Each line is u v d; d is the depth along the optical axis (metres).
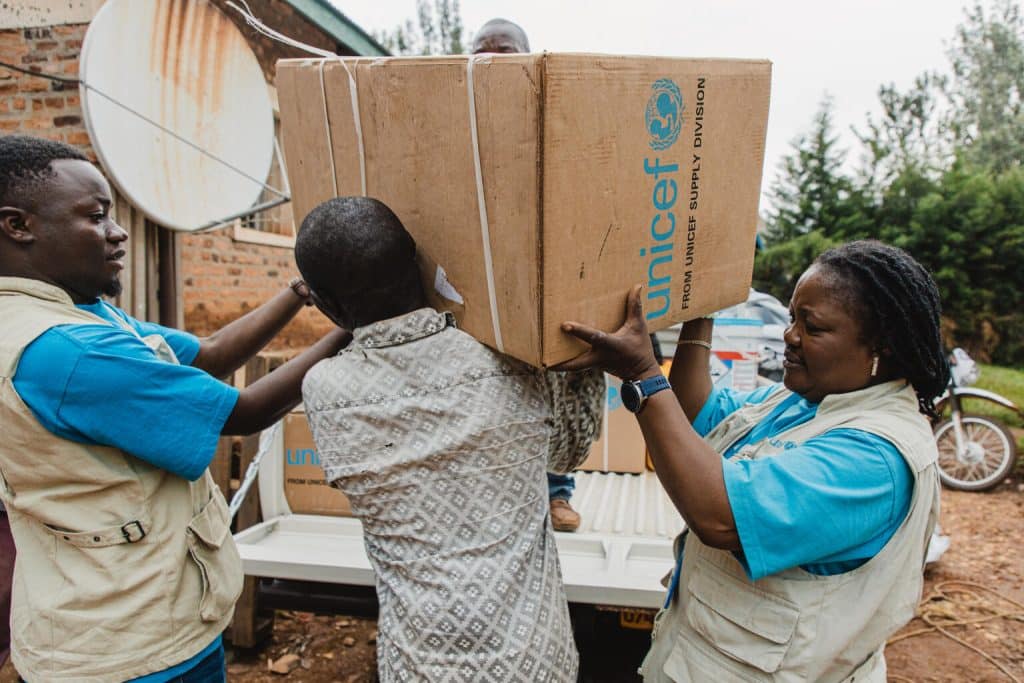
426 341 1.32
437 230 1.32
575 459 1.62
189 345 1.86
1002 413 8.20
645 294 1.33
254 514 3.15
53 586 1.41
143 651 1.41
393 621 1.31
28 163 1.38
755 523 1.14
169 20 4.09
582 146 1.13
